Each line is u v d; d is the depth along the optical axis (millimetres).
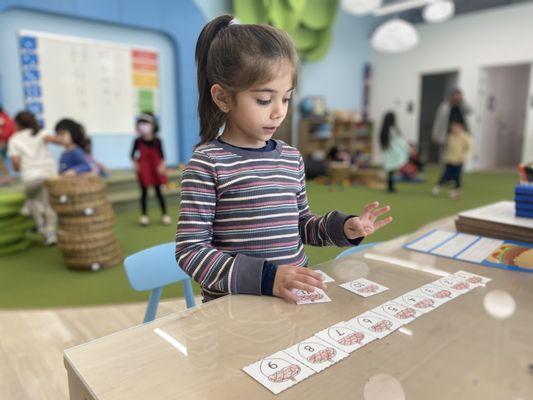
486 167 8461
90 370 479
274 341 541
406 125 8703
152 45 5457
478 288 712
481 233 1039
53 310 2162
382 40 5996
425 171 7785
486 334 558
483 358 500
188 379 464
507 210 1135
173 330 571
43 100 4680
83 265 2760
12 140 3434
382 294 687
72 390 498
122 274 2719
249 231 801
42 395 1478
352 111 8562
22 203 3229
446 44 8047
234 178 790
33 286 2514
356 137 8516
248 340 543
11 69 4453
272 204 814
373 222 824
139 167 3838
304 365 488
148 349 523
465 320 597
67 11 4582
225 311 626
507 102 8523
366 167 7066
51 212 3430
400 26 5926
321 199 4824
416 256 877
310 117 7406
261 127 743
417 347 526
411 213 4145
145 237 3551
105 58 5066
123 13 4977
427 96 8742
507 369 478
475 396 432
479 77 7793
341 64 8273
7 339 1868
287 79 720
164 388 448
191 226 757
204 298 839
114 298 2320
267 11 5941
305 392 441
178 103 5773
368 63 8875
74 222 2721
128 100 5352
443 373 470
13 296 2359
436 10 5719
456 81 8359
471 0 7922
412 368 481
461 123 5117
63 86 4805
